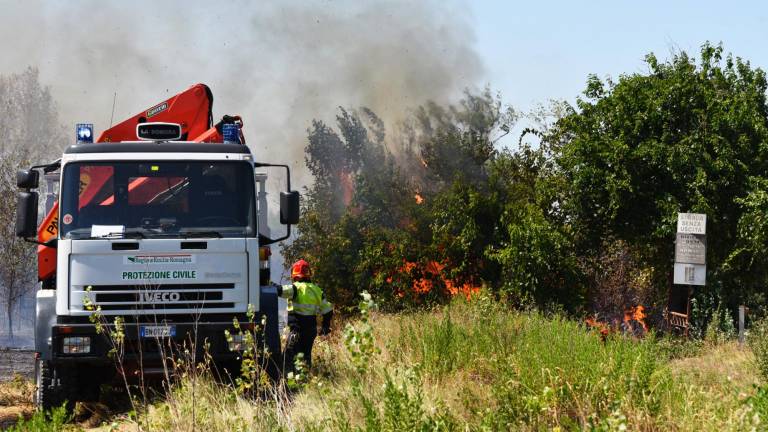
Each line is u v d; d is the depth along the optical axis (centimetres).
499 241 2195
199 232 1020
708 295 2081
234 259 1020
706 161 2017
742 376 1029
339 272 2336
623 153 2042
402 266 2211
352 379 855
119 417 916
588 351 842
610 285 2233
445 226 2220
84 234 1001
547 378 780
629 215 2130
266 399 827
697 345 1550
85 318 993
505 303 1859
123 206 1020
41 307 1016
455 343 1061
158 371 997
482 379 920
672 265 2105
